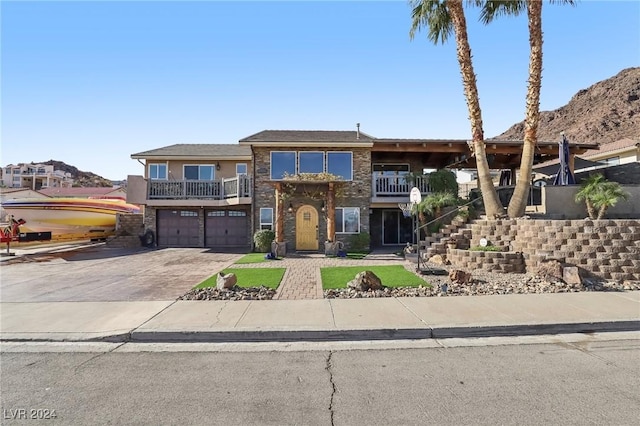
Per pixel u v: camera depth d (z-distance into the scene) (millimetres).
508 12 13133
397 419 3148
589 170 15578
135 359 4625
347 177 17141
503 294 7445
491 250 10281
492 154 17609
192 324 5707
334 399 3525
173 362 4516
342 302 6945
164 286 8883
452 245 11477
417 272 9867
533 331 5531
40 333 5426
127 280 9758
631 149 23156
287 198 16641
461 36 12133
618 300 6867
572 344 5031
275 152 17250
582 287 7836
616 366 4246
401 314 6102
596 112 69062
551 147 16438
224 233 20125
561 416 3162
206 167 20703
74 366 4398
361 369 4246
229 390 3744
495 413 3223
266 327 5516
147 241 19719
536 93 11461
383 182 17297
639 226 8648
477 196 14805
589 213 10664
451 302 6836
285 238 16594
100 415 3270
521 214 11531
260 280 9250
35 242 17922
